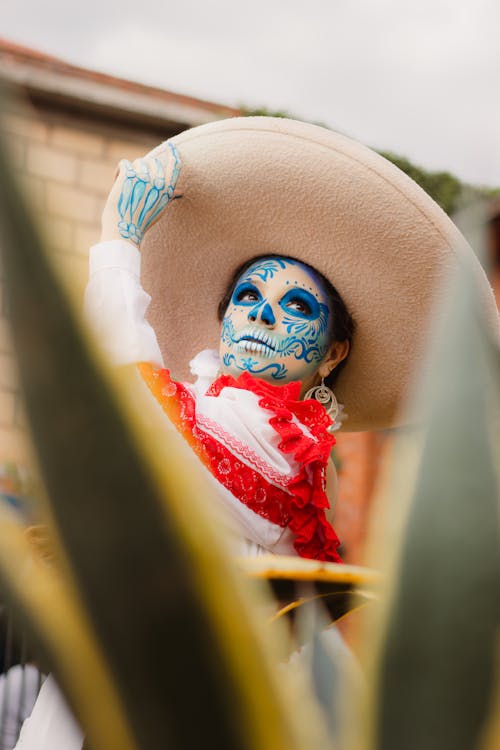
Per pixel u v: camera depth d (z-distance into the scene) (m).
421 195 2.33
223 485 2.08
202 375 2.48
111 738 0.47
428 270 2.36
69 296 0.42
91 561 0.44
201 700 0.46
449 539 0.47
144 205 2.30
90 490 0.43
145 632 0.45
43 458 0.43
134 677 0.45
